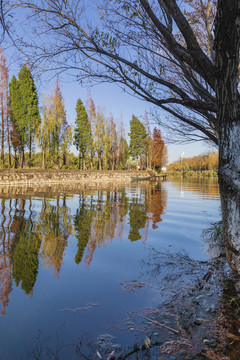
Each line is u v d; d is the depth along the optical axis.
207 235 7.47
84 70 3.22
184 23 2.46
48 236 7.02
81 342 2.62
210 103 2.69
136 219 9.84
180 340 2.67
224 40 2.16
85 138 46.50
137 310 3.30
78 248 6.06
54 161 39.00
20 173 26.59
